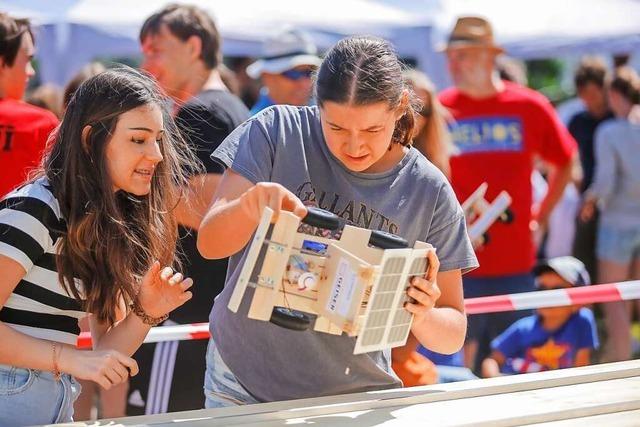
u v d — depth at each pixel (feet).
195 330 16.15
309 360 11.19
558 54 37.04
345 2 32.37
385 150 10.54
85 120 10.39
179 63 18.08
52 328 10.49
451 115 24.41
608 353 28.35
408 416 9.93
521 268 23.89
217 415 10.01
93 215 10.38
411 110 10.98
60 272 10.32
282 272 9.61
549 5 34.55
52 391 10.52
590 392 10.89
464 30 24.63
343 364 11.28
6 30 17.87
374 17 32.27
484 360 22.13
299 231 9.82
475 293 23.57
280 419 9.86
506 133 24.52
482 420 9.67
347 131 10.23
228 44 35.14
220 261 17.12
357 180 10.98
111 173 10.52
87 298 10.60
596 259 31.45
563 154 25.50
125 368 10.34
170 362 16.99
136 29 33.65
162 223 11.36
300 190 10.96
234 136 11.03
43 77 33.37
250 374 11.30
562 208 33.78
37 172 11.03
